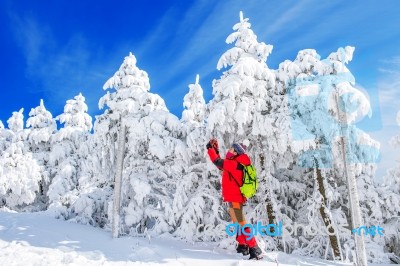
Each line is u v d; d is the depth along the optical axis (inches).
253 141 371.9
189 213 328.5
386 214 397.1
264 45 399.9
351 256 333.4
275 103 378.0
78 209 362.3
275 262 229.0
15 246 225.9
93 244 247.6
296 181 417.4
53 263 195.6
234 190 243.3
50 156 814.5
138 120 395.9
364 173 404.8
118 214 277.1
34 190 775.1
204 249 271.3
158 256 229.8
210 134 365.1
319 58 380.5
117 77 435.2
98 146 425.4
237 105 357.4
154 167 387.2
